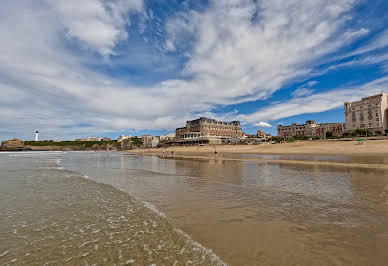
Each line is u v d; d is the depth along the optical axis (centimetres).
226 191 1141
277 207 840
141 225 702
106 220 758
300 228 635
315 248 516
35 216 814
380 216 709
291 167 2111
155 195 1098
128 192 1191
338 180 1338
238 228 648
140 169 2434
